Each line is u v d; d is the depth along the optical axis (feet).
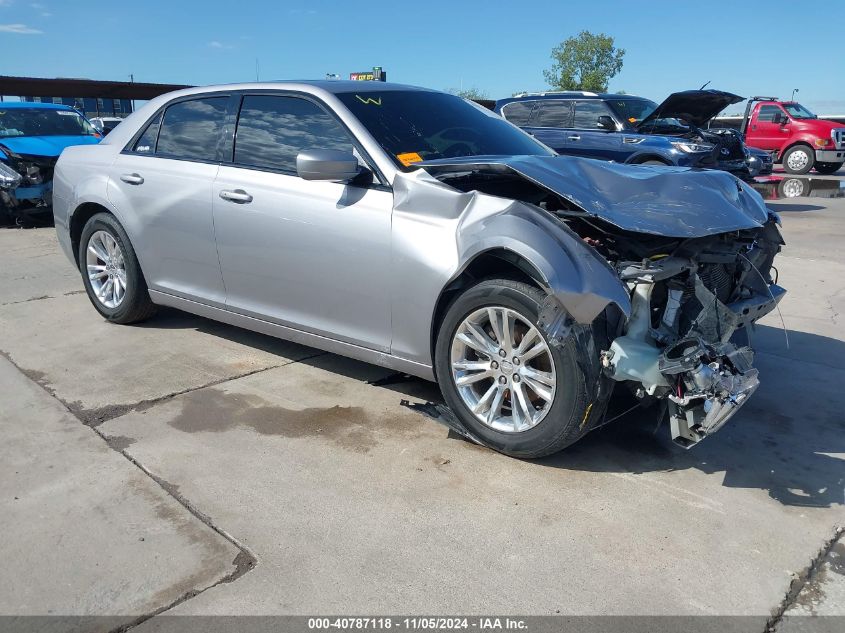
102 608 7.64
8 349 15.64
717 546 8.83
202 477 10.32
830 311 19.36
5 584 8.00
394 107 13.23
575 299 9.30
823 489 10.21
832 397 13.51
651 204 10.71
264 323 13.97
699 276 11.08
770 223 12.92
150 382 13.82
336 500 9.75
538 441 10.33
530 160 11.14
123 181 15.90
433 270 10.93
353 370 14.51
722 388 9.37
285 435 11.64
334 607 7.71
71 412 12.44
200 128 14.87
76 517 9.29
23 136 34.35
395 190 11.54
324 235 12.26
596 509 9.60
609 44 167.02
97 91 64.95
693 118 39.70
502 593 7.95
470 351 11.19
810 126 64.03
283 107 13.55
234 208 13.62
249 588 7.98
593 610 7.70
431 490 10.02
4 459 10.77
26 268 23.85
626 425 12.17
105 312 17.33
